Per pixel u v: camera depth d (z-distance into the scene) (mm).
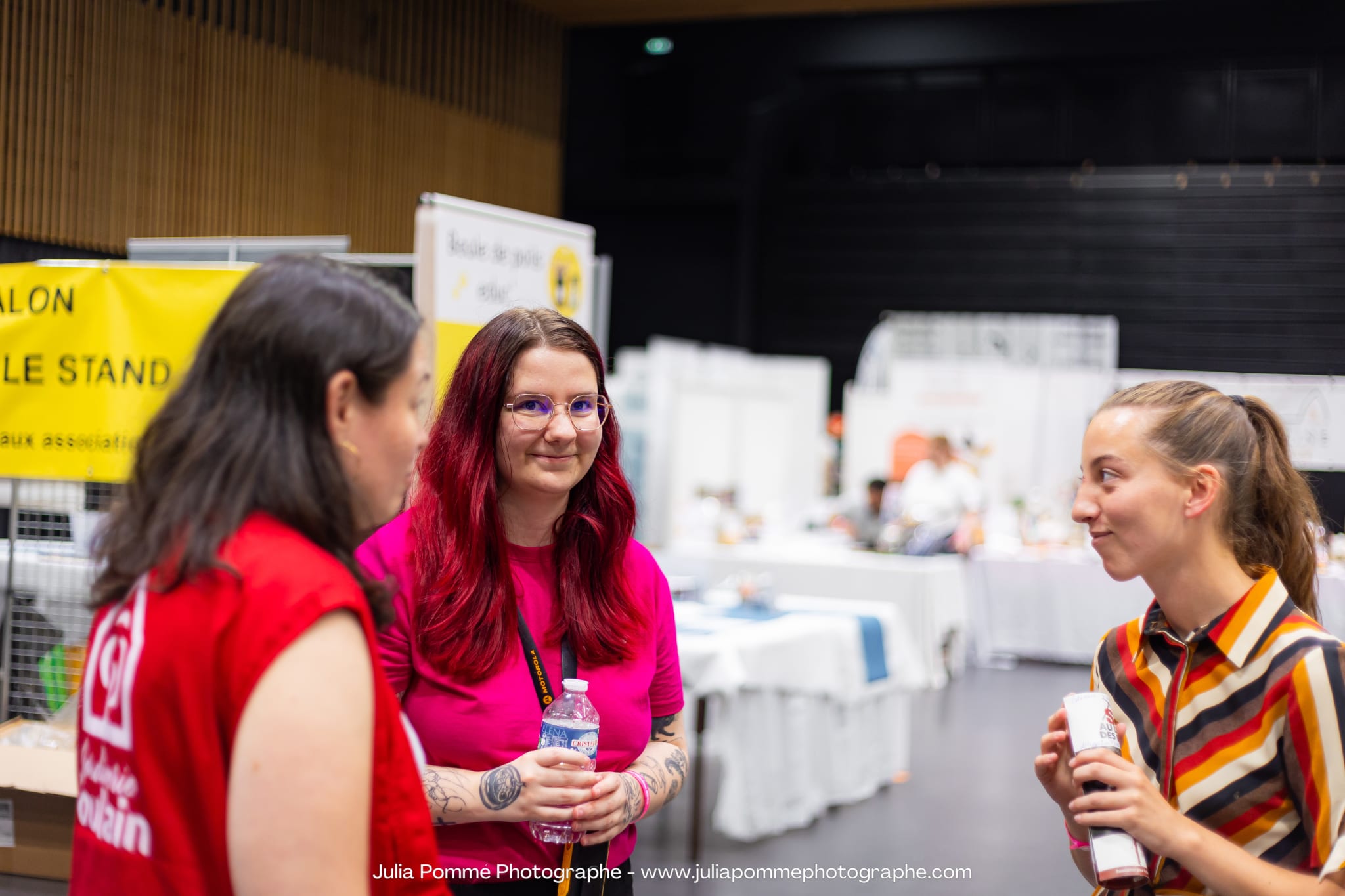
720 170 12484
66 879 2934
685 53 12258
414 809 960
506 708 1513
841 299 12570
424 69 10352
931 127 12312
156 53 7797
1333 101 11172
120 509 941
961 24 11508
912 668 5242
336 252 3721
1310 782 1182
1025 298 12016
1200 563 1290
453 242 3391
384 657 1508
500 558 1544
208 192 8195
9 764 2824
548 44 11906
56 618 2879
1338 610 7445
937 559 8039
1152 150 11688
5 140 6895
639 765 1648
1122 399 1350
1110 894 1334
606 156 12430
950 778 5297
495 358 1542
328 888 842
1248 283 11383
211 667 874
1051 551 8867
